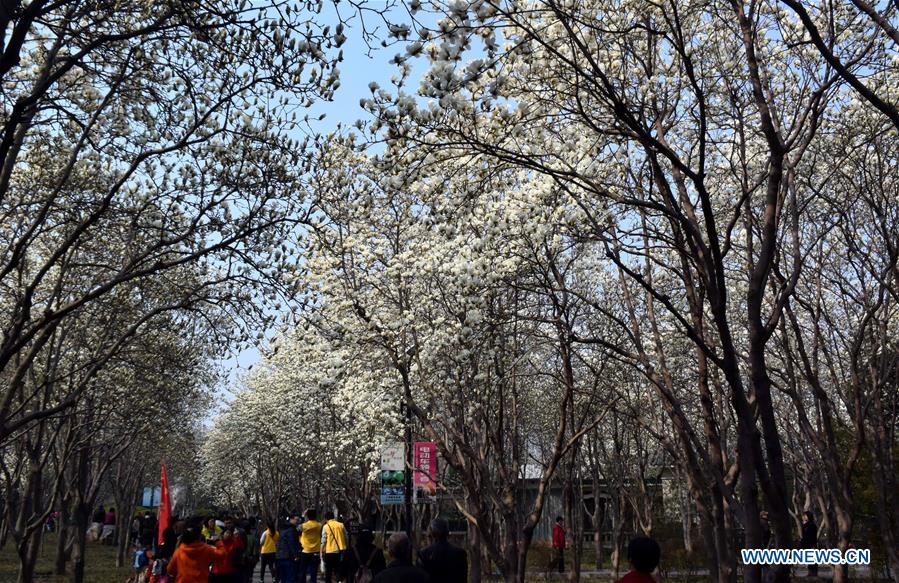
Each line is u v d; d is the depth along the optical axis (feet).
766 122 25.96
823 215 44.09
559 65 32.35
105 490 187.01
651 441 96.68
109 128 40.50
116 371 67.05
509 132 30.58
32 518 57.52
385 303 50.80
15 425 34.42
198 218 37.70
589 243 50.21
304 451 104.37
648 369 37.14
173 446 127.34
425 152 28.71
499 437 48.78
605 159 37.50
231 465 154.51
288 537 61.46
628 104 31.48
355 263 50.60
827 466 44.96
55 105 33.99
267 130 38.93
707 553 42.37
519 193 39.63
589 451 89.61
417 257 47.70
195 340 66.95
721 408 51.55
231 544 50.24
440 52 25.32
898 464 59.11
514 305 50.21
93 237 44.91
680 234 35.86
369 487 96.99
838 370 70.03
